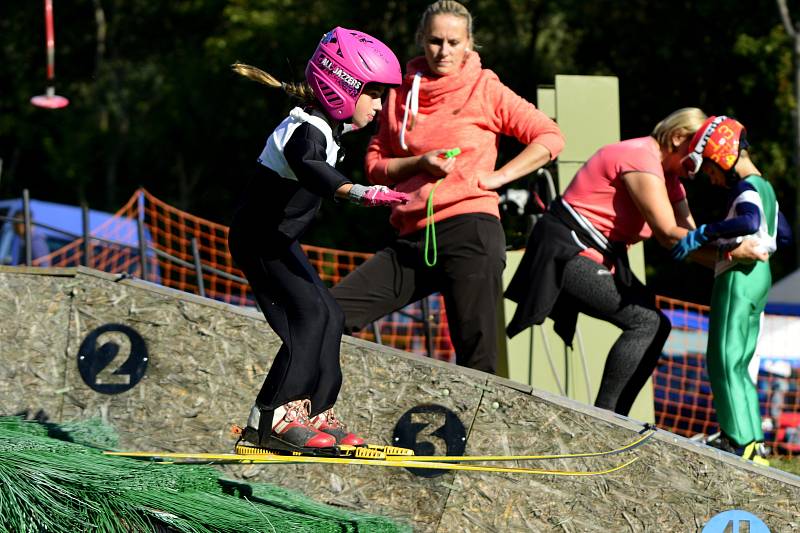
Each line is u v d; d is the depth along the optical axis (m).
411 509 10.46
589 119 15.06
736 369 11.24
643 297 11.66
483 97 11.23
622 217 11.56
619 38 46.53
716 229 10.94
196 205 58.94
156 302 11.51
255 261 8.97
